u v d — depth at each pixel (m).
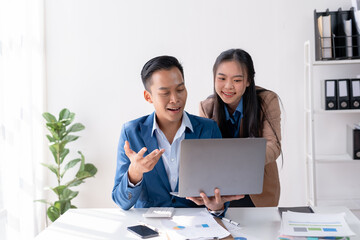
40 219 3.36
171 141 1.78
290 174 3.38
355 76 3.26
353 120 3.30
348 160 2.99
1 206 2.65
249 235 1.47
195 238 1.41
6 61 2.68
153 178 1.75
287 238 1.41
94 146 3.52
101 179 3.53
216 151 1.49
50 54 3.49
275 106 2.28
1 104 2.62
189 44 3.40
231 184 1.56
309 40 3.01
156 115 1.77
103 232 1.51
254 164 1.54
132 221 1.62
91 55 3.47
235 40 3.37
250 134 2.26
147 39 3.43
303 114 3.34
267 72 3.36
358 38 2.90
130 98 3.47
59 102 3.52
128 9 3.42
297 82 3.33
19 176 2.86
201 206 1.79
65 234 1.49
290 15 3.31
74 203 3.55
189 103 3.44
